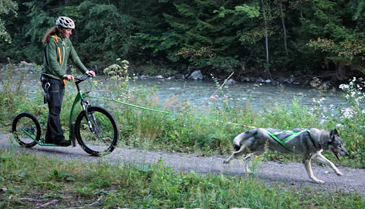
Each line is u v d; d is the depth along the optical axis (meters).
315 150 5.08
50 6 36.16
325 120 8.65
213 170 5.42
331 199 4.45
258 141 5.22
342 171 5.84
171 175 4.67
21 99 9.85
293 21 27.92
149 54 32.34
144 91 9.33
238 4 29.17
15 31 38.31
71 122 5.99
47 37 5.68
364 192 4.83
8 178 4.43
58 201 3.97
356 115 7.94
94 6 32.56
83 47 33.22
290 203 4.22
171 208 3.96
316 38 24.50
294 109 9.23
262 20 27.67
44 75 5.86
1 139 6.93
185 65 30.52
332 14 23.41
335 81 24.59
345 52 21.69
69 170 4.82
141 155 5.92
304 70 26.70
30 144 6.32
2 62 35.09
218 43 28.42
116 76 9.49
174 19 30.61
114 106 8.53
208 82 26.17
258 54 28.42
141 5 33.75
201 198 4.09
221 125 7.89
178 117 8.12
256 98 18.28
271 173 5.55
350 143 7.04
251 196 4.19
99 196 4.13
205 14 28.61
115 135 5.74
